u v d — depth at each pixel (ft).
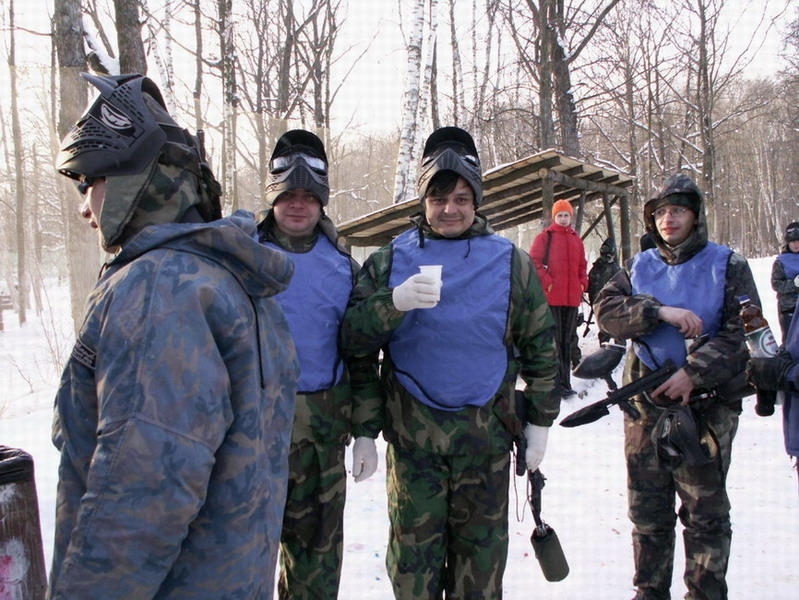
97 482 3.20
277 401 4.30
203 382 3.44
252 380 3.85
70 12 20.75
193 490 3.31
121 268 3.72
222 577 3.65
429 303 6.40
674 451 7.70
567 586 9.28
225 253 3.94
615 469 14.37
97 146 3.77
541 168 23.45
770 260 56.24
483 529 6.91
